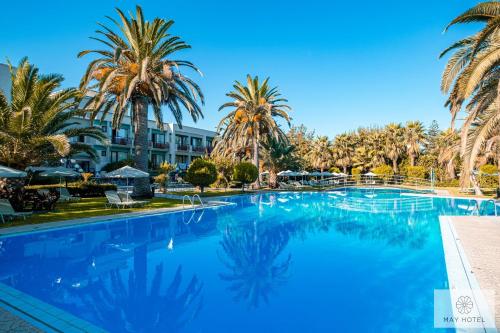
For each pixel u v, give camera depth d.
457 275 5.93
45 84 14.32
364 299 5.30
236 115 31.23
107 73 17.88
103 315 4.77
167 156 44.44
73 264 7.45
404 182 43.19
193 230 11.95
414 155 47.16
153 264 7.50
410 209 18.78
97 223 12.05
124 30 19.30
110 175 17.86
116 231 11.48
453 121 11.62
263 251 8.79
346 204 21.55
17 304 4.91
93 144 34.22
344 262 7.58
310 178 52.22
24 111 13.06
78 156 32.78
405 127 47.78
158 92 18.03
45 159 15.91
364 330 4.27
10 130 13.73
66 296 5.46
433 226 12.34
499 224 11.53
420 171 42.34
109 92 20.09
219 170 33.38
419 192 32.38
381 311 4.84
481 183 30.83
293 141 58.03
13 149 14.48
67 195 19.78
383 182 43.78
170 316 4.78
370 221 14.12
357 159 49.88
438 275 6.36
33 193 14.97
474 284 5.42
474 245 8.22
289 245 9.52
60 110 15.19
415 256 7.86
